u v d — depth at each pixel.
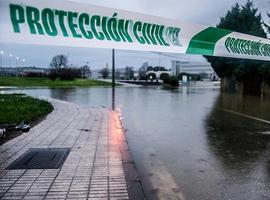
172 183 5.07
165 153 6.97
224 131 9.83
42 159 5.84
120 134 8.54
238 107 17.61
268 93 25.25
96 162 5.73
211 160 6.43
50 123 10.23
